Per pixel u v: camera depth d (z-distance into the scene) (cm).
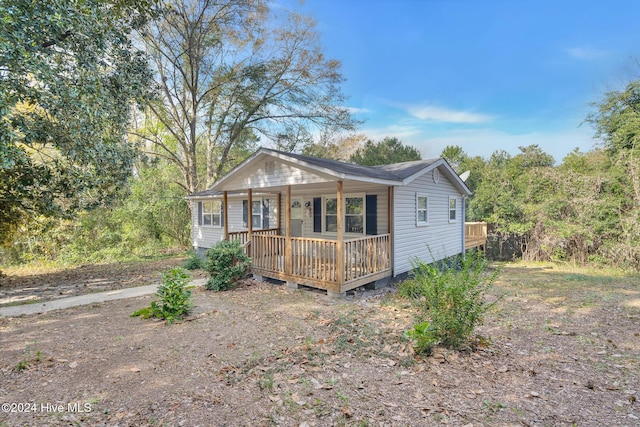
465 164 2683
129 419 293
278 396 333
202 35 1675
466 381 365
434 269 513
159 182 1981
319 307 682
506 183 1669
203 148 2317
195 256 1305
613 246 1282
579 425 283
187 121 1862
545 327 559
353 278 788
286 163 830
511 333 532
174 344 477
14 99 595
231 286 855
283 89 1936
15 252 1587
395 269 927
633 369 393
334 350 452
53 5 593
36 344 481
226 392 341
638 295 797
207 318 604
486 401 323
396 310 655
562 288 900
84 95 704
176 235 2023
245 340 492
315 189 1071
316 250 808
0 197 841
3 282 1034
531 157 2162
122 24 838
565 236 1389
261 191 1162
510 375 380
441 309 451
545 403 319
